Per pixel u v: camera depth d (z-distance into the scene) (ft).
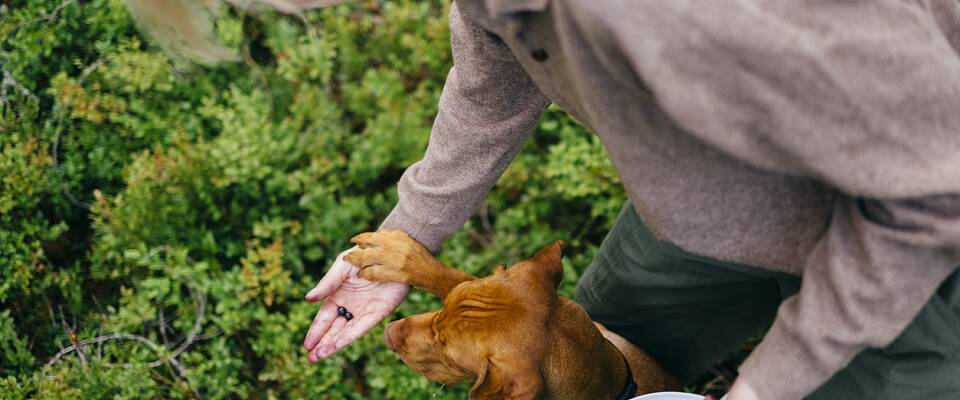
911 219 4.49
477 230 12.71
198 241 11.51
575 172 11.37
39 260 11.17
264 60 13.16
